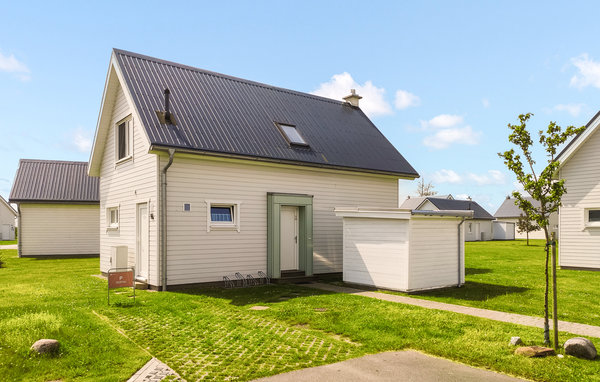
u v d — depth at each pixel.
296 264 14.63
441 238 12.46
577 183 17.97
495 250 30.78
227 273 12.95
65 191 25.58
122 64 13.99
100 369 5.78
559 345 6.80
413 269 11.65
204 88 15.35
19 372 5.64
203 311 9.26
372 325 7.94
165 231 11.80
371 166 16.33
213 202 12.80
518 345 6.83
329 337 7.39
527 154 7.03
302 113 17.58
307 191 15.05
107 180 16.11
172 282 11.95
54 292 11.59
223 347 6.76
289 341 7.07
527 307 9.74
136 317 8.70
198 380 5.46
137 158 13.30
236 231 13.21
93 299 10.48
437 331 7.60
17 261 22.03
